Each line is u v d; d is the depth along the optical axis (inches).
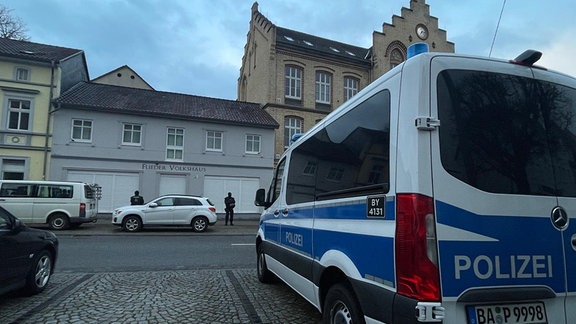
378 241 102.1
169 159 855.7
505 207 94.4
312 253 152.1
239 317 183.3
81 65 951.6
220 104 996.6
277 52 1040.2
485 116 99.2
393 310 93.3
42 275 227.0
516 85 105.3
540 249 96.1
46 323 172.7
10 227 197.9
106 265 322.0
